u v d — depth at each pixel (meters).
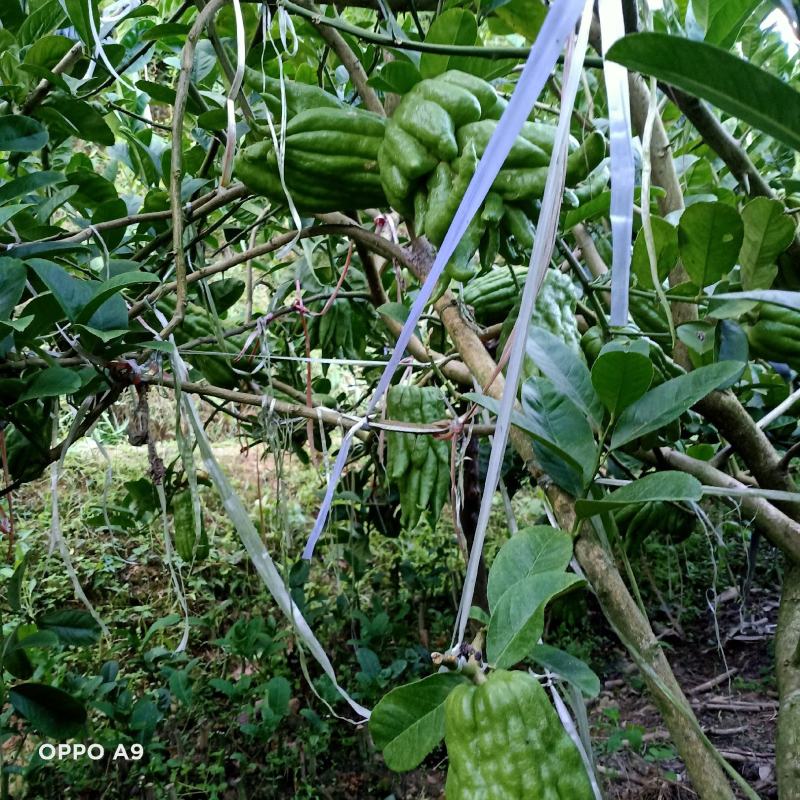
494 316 1.52
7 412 0.89
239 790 2.03
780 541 1.20
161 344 0.89
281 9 0.93
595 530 0.77
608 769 2.18
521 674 0.56
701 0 1.01
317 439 2.34
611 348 0.74
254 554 0.90
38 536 3.20
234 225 1.93
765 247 1.02
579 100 1.73
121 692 2.07
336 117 0.92
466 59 0.93
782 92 0.41
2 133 1.05
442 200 0.80
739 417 1.17
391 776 2.15
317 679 2.31
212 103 1.55
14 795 1.97
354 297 1.73
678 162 1.81
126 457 3.76
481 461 2.06
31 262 0.83
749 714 2.39
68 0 1.09
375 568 3.19
